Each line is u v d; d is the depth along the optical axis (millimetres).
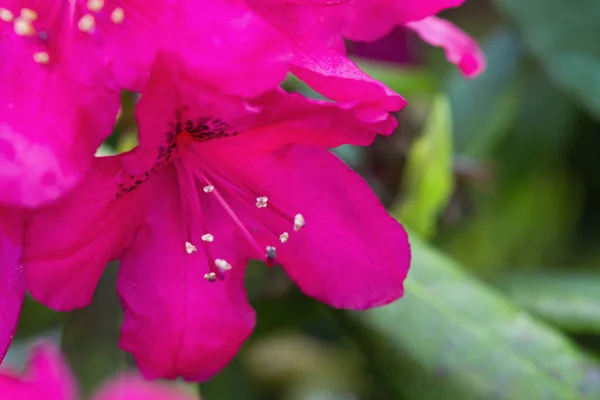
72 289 186
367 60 272
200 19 175
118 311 242
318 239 200
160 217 200
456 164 271
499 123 278
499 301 235
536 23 266
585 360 229
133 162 182
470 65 220
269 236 203
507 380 228
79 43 181
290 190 200
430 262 238
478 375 230
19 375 229
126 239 196
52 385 219
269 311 251
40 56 180
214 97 175
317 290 201
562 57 266
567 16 264
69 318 241
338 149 256
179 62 173
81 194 182
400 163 265
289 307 250
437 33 219
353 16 194
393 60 278
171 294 199
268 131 191
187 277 200
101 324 242
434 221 266
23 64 181
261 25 174
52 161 171
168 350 199
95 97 178
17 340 244
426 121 263
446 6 195
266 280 245
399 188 267
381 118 180
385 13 194
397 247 198
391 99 181
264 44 174
